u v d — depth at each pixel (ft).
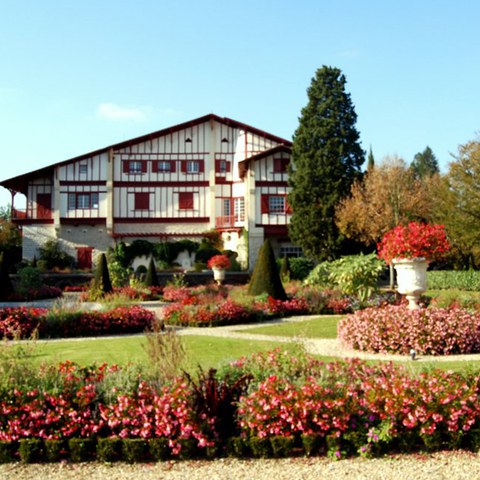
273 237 145.28
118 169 154.92
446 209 111.86
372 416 21.99
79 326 54.54
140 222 154.61
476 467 20.07
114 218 153.99
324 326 58.39
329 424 21.74
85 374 25.84
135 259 148.77
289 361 26.35
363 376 24.99
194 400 21.95
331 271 86.07
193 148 155.63
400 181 122.21
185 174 155.22
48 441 21.48
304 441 21.48
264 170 144.25
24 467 20.94
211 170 154.92
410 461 20.77
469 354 41.57
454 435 21.72
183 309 61.82
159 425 21.72
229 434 22.06
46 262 146.61
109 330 55.72
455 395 22.08
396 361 38.50
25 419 22.00
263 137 153.17
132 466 20.89
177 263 149.89
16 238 181.27
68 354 42.14
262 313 65.98
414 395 22.17
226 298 76.38
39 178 156.66
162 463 21.09
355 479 19.17
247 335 52.54
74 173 153.58
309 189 127.54
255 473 19.92
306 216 126.93
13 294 96.73
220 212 154.92
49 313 55.67
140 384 23.25
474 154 107.24
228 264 108.47
